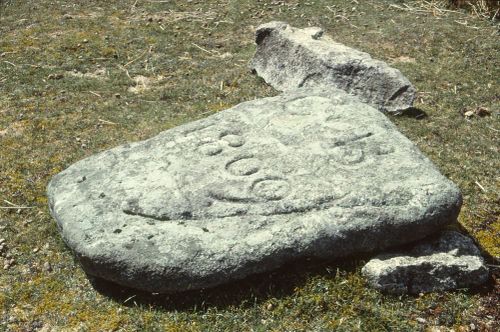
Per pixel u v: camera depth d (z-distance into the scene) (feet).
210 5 29.04
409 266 12.11
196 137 14.83
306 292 12.01
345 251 12.41
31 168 16.69
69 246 12.57
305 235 12.12
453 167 16.74
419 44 24.64
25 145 17.84
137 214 12.60
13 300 12.43
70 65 22.79
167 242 11.96
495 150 17.63
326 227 12.22
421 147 17.72
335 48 20.76
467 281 12.42
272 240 12.01
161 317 11.76
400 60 23.40
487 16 27.63
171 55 23.90
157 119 19.30
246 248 11.90
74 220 12.57
